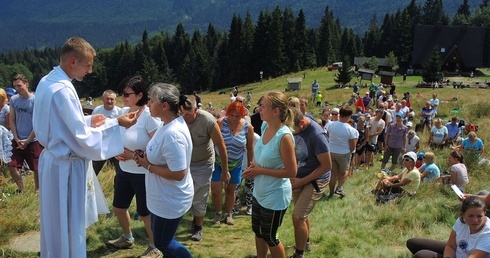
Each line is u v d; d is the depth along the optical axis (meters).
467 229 4.12
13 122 6.26
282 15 87.44
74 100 3.18
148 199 3.69
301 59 80.19
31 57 165.12
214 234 5.48
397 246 5.30
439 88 41.09
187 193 3.67
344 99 31.38
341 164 7.33
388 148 10.69
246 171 3.89
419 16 107.56
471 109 20.73
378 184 7.64
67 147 3.23
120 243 4.68
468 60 66.25
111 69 106.25
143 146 4.10
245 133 5.73
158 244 3.74
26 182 6.91
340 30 105.94
